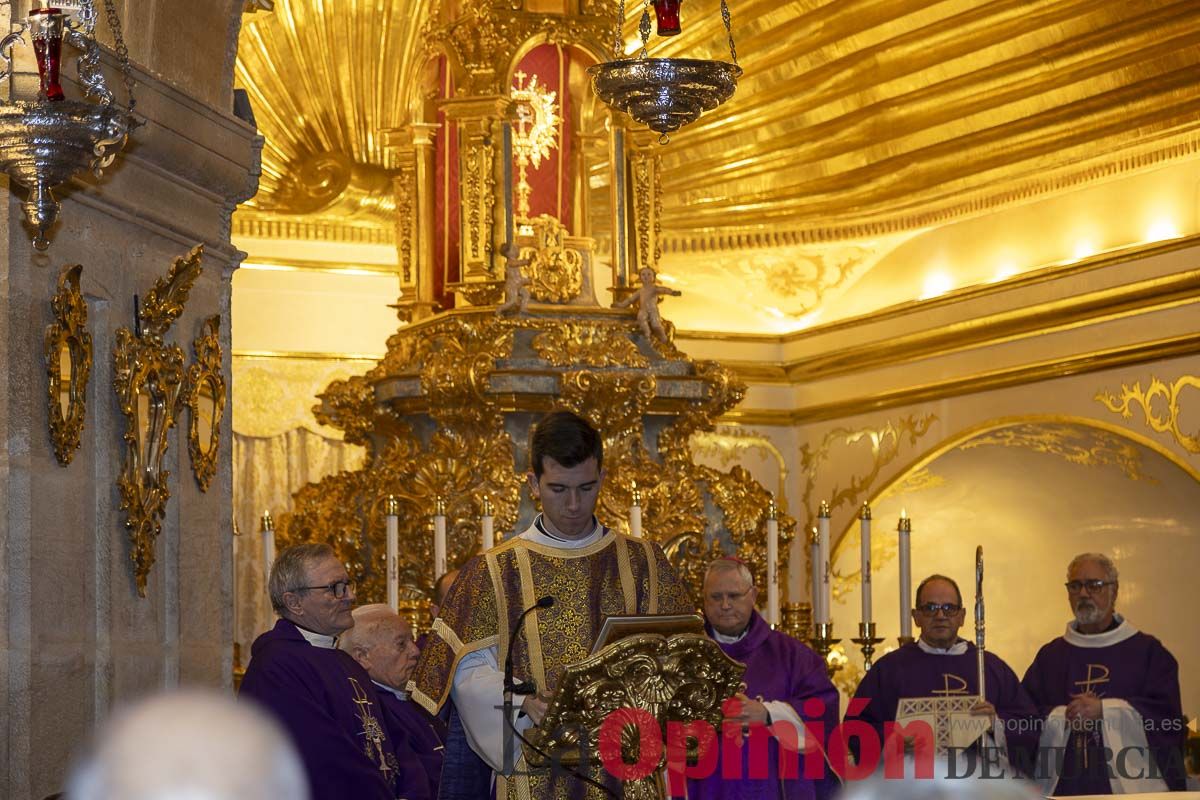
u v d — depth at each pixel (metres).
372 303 13.62
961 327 12.85
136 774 1.25
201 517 6.53
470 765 4.69
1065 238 12.30
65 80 5.09
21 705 5.04
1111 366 11.46
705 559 9.93
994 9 11.42
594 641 4.65
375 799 5.30
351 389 10.34
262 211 13.22
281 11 12.60
